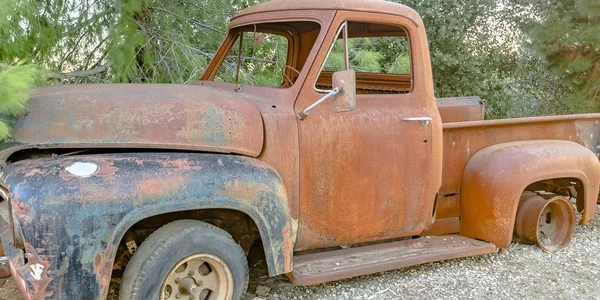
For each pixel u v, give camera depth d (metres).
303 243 3.30
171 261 2.71
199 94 3.10
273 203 2.95
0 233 2.94
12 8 4.00
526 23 9.77
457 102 5.14
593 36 8.27
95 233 2.44
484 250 3.91
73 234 2.41
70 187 2.43
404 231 3.66
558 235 4.56
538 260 4.26
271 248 2.97
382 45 5.64
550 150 4.18
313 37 3.91
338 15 3.29
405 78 4.13
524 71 10.98
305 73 3.24
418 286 3.71
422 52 3.61
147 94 2.97
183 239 2.74
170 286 2.84
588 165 4.36
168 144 2.84
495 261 4.21
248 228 3.24
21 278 2.48
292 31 4.00
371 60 5.45
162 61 6.02
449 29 10.75
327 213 3.31
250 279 3.72
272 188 2.95
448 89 11.33
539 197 4.41
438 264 4.13
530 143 4.28
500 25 11.02
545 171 4.07
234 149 2.97
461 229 4.19
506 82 11.23
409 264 3.55
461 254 3.80
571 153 4.27
